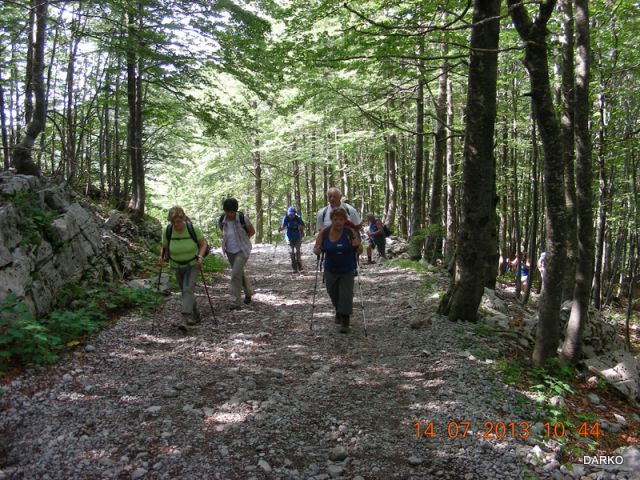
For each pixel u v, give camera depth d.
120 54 11.07
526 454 3.56
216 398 4.39
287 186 33.50
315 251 6.53
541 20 4.34
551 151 4.80
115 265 8.38
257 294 9.12
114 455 3.41
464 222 6.54
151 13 9.91
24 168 8.05
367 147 16.70
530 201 18.80
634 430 4.40
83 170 13.99
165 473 3.22
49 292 6.10
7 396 4.09
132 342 5.83
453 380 4.77
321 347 5.91
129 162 15.69
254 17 9.93
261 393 4.52
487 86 6.14
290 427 3.89
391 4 7.58
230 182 28.19
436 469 3.38
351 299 6.45
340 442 3.70
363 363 5.34
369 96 10.13
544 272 5.27
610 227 17.30
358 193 31.27
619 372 5.59
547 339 5.30
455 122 13.97
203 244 6.50
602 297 18.23
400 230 23.70
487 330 6.29
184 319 6.39
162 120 14.29
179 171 26.34
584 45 6.25
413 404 4.32
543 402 4.39
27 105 9.96
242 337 6.23
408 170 21.20
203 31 10.12
